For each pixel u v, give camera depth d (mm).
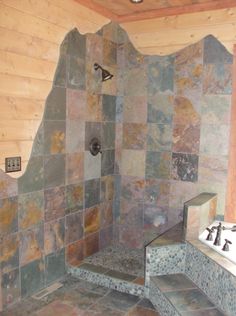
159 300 2412
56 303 2479
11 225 2346
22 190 2408
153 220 3316
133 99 3309
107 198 3379
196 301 2266
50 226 2695
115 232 3520
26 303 2465
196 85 3006
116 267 2920
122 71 3338
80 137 2930
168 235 2811
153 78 3189
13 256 2385
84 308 2430
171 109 3135
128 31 3262
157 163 3248
